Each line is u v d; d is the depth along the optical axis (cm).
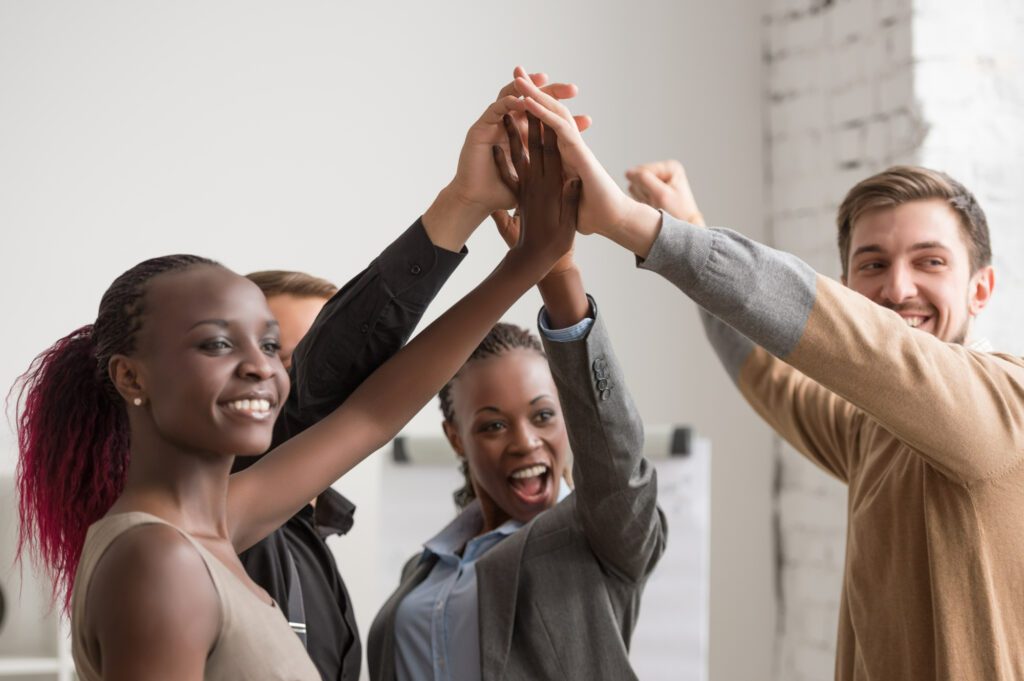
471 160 123
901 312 158
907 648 142
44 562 107
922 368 128
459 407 163
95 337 98
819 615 309
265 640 91
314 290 171
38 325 281
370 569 298
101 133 287
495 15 315
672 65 327
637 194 193
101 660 86
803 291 126
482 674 141
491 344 161
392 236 306
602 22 323
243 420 95
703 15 329
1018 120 270
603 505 139
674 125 326
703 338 328
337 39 304
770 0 329
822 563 309
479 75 314
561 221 123
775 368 182
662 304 325
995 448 133
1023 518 136
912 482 144
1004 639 136
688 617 246
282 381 99
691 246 123
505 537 158
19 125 282
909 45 268
